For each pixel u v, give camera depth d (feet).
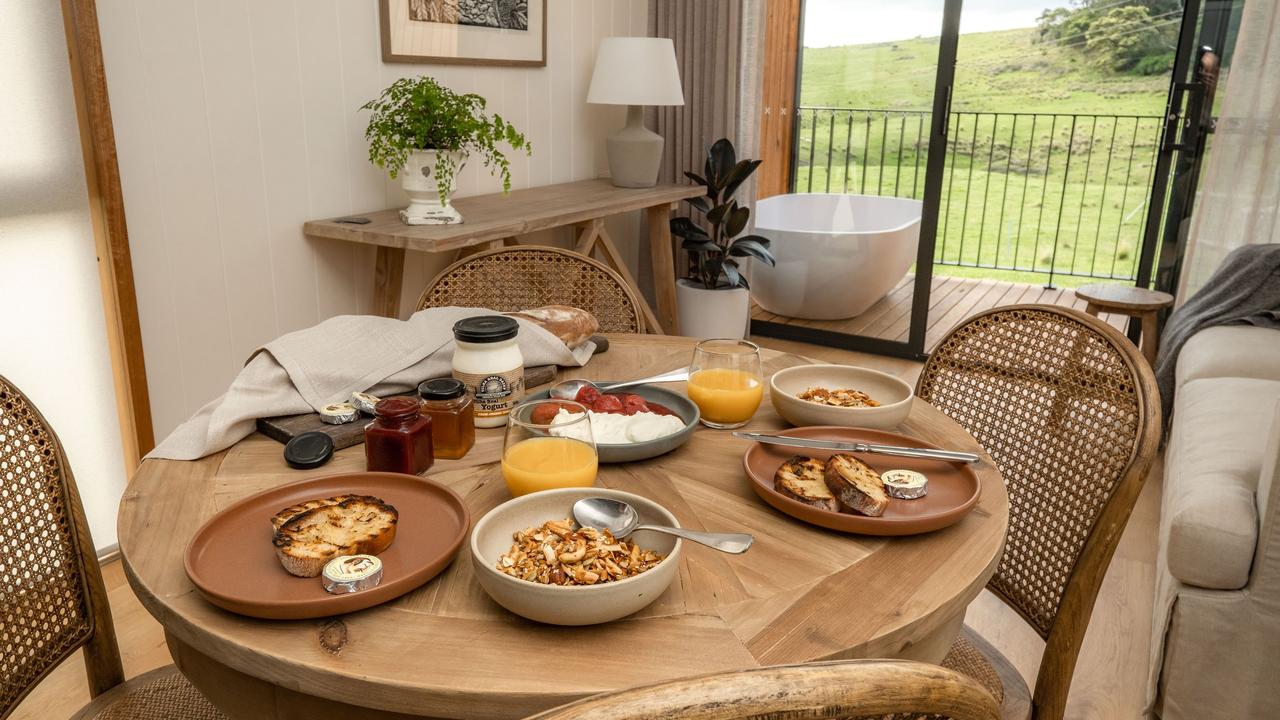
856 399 4.07
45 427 3.58
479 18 9.94
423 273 9.99
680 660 2.36
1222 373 8.39
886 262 13.01
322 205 8.61
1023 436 4.47
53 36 6.36
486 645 2.41
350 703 2.30
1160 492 9.00
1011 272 12.84
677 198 11.49
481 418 3.97
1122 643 6.47
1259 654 5.17
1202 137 10.82
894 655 2.56
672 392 4.13
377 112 8.94
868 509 3.06
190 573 2.54
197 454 3.62
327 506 2.92
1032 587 4.24
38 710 5.50
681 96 11.39
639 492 3.38
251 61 7.67
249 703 2.56
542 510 2.84
